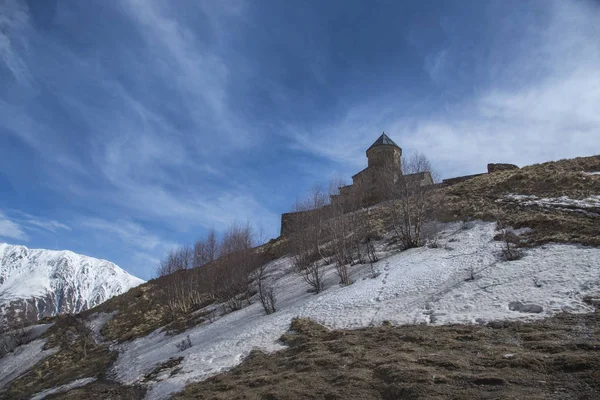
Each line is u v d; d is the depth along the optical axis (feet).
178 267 174.19
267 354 58.13
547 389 29.96
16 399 92.94
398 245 105.81
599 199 89.66
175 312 136.56
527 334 43.34
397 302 66.90
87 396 68.90
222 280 128.67
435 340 47.09
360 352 48.44
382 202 154.81
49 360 124.67
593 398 27.48
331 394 37.14
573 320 45.21
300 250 124.36
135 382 68.18
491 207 105.29
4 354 148.66
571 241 70.74
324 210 141.59
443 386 33.40
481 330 47.96
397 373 37.65
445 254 84.99
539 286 57.16
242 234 163.53
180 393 51.34
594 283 53.16
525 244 75.92
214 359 63.98
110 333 141.28
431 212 115.55
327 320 67.36
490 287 61.57
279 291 107.34
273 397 39.24
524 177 122.11
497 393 30.50
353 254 113.60
